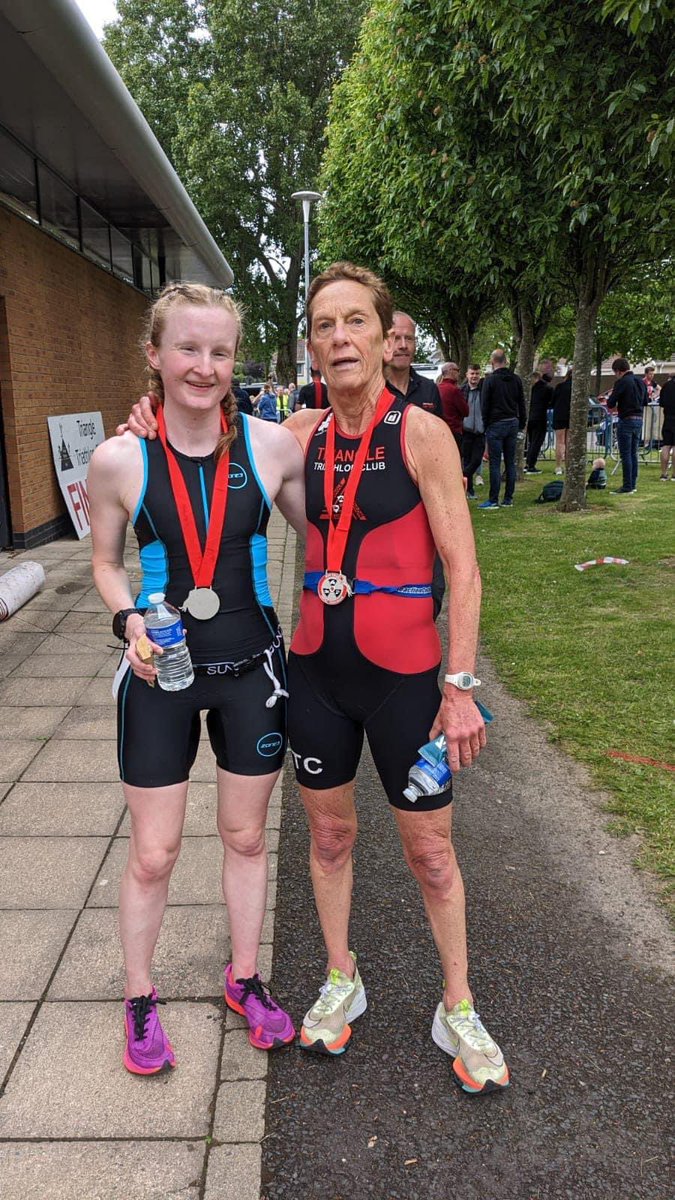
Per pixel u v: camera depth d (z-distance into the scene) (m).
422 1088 2.03
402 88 8.69
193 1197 1.73
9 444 8.23
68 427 9.82
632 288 13.09
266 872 2.17
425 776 1.82
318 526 1.94
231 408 1.91
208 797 3.41
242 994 2.14
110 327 12.08
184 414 1.83
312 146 30.73
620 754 3.82
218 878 2.83
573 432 10.39
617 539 8.58
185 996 2.30
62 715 4.27
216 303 1.77
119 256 12.59
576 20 5.75
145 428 1.85
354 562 1.89
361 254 15.97
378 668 1.89
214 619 1.91
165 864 1.98
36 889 2.76
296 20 29.52
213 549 1.88
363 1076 2.07
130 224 11.77
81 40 5.16
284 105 28.81
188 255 14.68
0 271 7.69
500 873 2.95
